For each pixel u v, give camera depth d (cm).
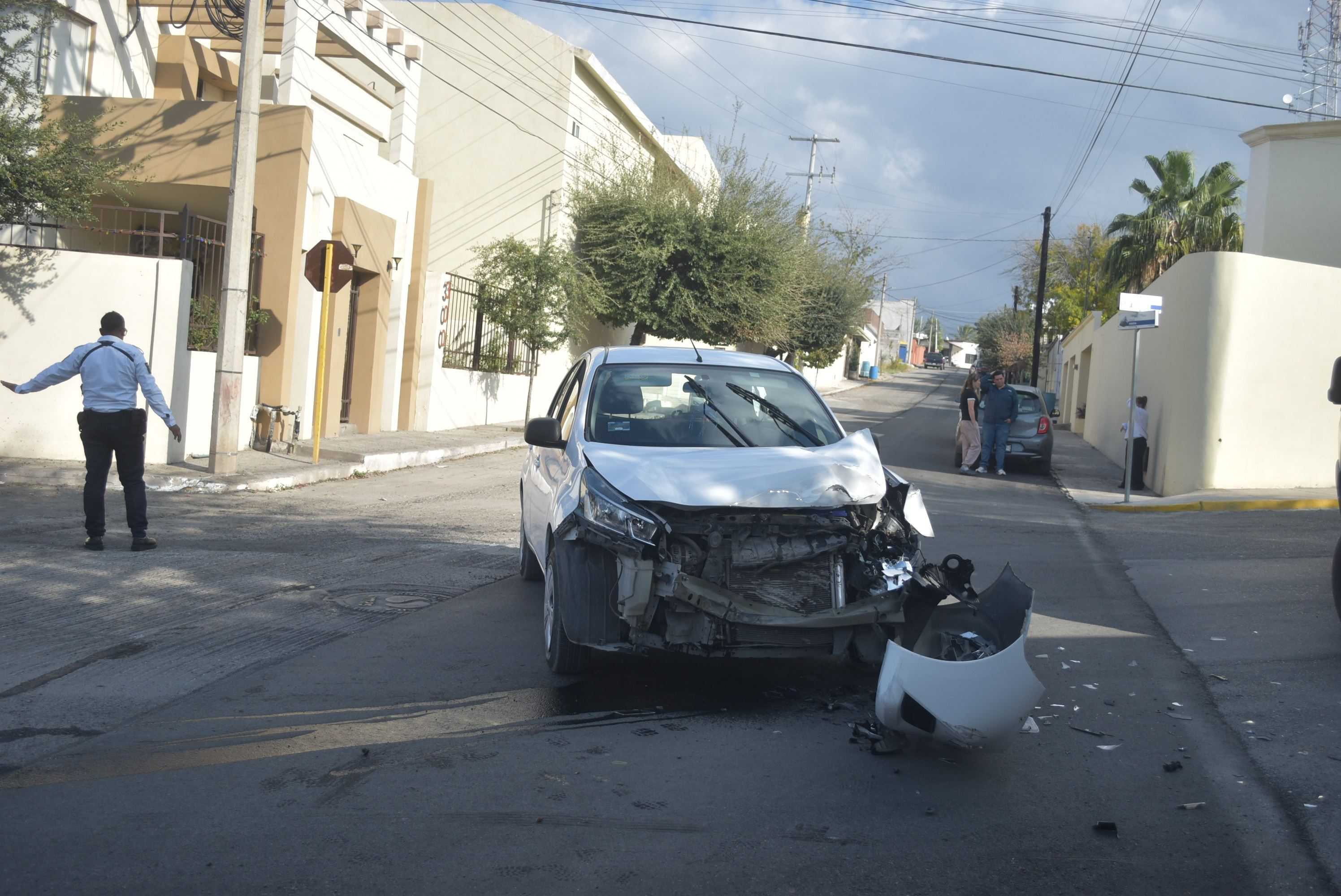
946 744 484
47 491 1168
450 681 571
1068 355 4106
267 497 1243
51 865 353
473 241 2692
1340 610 699
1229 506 1462
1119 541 1152
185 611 702
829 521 541
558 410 770
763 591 529
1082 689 593
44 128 1212
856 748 487
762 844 384
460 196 2692
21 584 748
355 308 1895
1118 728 526
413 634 665
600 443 608
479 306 2336
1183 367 1622
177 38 1753
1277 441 1639
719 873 361
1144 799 436
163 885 342
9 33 1412
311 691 550
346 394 1912
